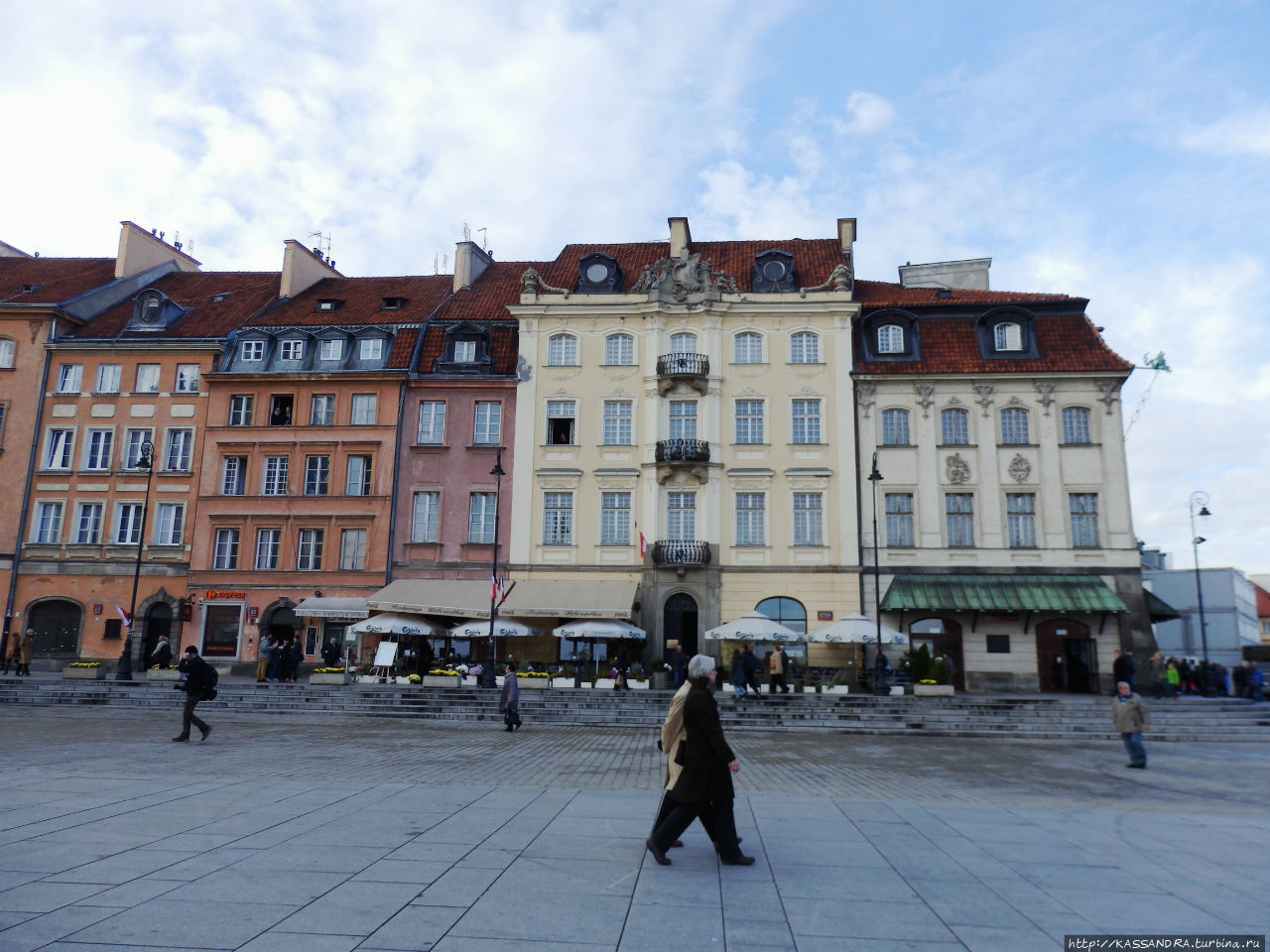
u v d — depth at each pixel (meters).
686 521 35.62
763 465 35.72
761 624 29.95
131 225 44.50
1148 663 32.28
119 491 37.75
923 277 41.88
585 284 38.50
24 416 38.56
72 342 38.97
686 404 36.62
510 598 33.84
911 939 5.94
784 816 10.22
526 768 14.49
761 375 36.47
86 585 37.03
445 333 38.72
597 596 33.88
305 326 39.09
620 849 8.29
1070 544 33.72
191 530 37.09
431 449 36.84
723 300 36.94
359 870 7.33
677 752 7.92
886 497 34.94
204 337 39.09
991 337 35.81
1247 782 14.56
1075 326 35.78
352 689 27.19
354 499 36.53
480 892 6.75
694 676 8.02
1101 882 7.53
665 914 6.34
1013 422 34.97
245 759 14.62
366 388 37.59
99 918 5.96
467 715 24.22
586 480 36.22
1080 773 15.67
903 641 29.61
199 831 8.64
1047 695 30.88
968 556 34.00
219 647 36.03
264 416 37.78
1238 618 41.12
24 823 8.88
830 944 5.81
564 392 37.06
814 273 39.31
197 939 5.60
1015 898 6.96
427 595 33.66
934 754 18.34
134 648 36.25
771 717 23.67
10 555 37.28
